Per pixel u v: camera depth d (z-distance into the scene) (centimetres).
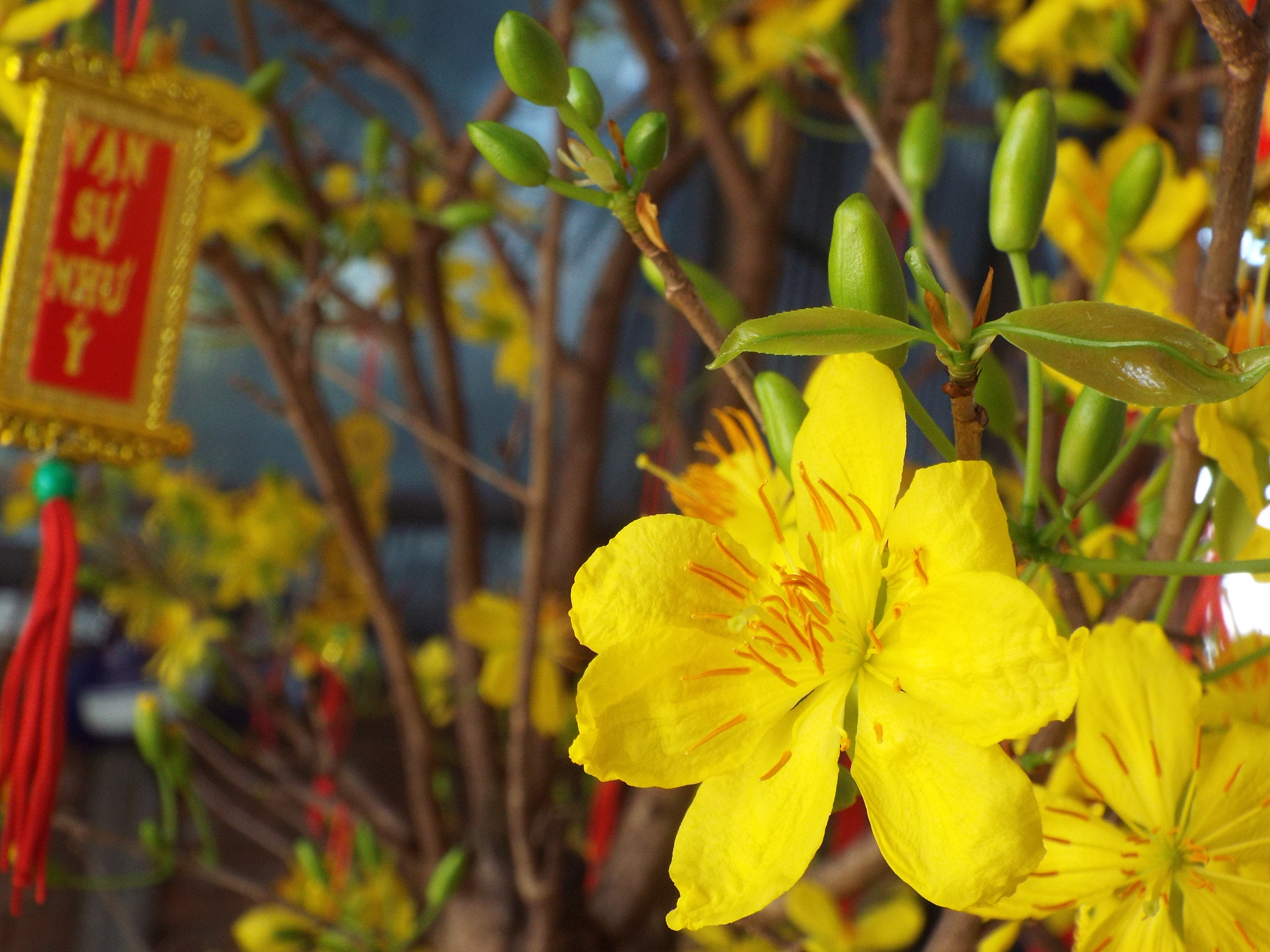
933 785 12
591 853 35
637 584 13
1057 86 32
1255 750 13
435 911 29
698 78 35
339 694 39
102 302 22
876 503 13
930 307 11
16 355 21
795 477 13
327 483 31
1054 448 16
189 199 23
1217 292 13
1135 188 15
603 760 12
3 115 25
